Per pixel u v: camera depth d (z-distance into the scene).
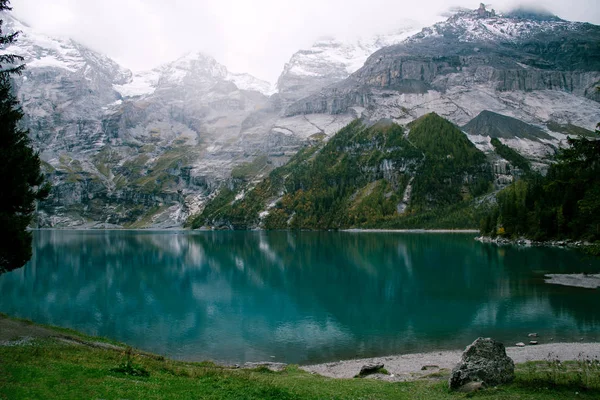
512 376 30.45
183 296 91.75
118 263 151.50
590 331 56.69
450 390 29.83
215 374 32.28
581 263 121.31
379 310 74.88
